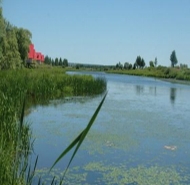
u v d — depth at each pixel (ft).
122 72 368.07
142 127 39.40
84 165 24.03
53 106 55.36
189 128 39.55
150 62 391.86
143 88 117.70
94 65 482.69
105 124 40.63
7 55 99.45
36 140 31.12
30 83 65.77
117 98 75.36
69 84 79.56
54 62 371.56
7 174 15.61
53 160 24.81
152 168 23.93
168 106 62.49
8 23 113.29
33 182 19.83
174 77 245.45
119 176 21.95
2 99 30.35
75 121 41.81
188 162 25.70
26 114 46.06
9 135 23.68
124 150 28.71
